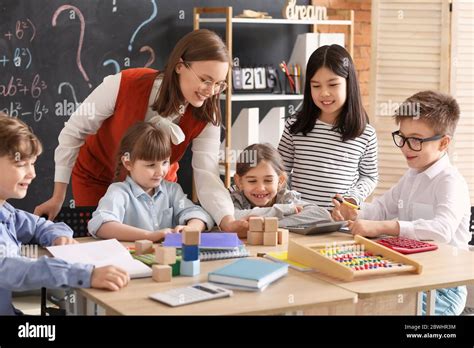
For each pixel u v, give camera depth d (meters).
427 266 1.98
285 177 2.59
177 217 2.36
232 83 4.26
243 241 2.23
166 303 1.60
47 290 2.56
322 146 2.89
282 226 2.40
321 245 2.10
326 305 1.67
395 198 2.56
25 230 2.12
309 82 2.86
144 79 2.41
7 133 1.90
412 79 4.38
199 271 1.87
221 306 1.60
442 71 4.34
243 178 2.52
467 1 4.30
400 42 4.37
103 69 4.01
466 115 4.38
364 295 1.73
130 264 1.86
